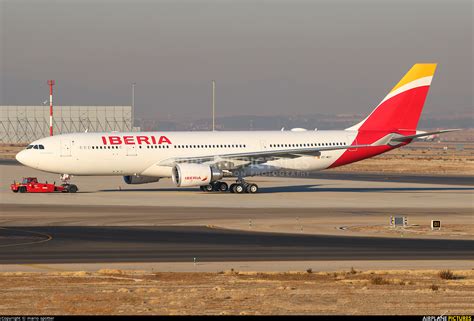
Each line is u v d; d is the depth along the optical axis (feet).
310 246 468.75
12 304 288.71
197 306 285.84
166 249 455.63
